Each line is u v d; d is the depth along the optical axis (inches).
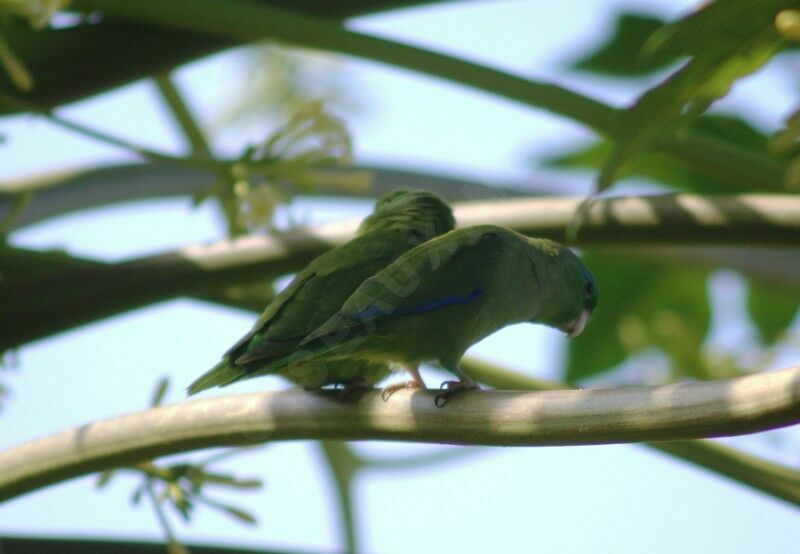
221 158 398.0
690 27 261.6
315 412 277.7
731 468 372.5
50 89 407.8
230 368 327.0
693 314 606.5
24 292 374.9
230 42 417.7
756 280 500.1
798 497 373.1
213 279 381.1
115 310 379.9
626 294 602.5
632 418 227.8
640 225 376.2
